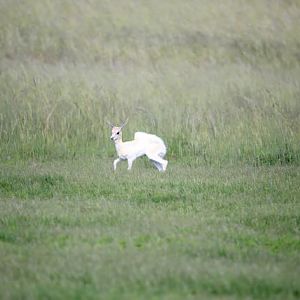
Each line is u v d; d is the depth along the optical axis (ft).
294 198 149.28
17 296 87.92
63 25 360.69
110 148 205.87
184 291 89.76
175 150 202.39
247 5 396.98
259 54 330.95
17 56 311.88
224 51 335.06
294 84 270.26
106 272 96.53
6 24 352.28
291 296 88.79
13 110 216.74
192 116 216.54
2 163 190.39
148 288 90.48
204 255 106.42
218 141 201.36
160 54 328.90
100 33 352.69
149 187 156.15
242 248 111.55
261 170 180.34
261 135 201.46
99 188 155.12
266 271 98.27
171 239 114.73
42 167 183.11
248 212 135.54
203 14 385.70
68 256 104.58
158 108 228.43
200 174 173.27
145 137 180.86
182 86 266.36
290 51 336.29
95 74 278.87
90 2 395.96
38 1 390.01
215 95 250.16
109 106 224.12
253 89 257.75
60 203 142.00
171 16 382.22
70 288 90.38
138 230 119.75
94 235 116.47
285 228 124.47
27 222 125.29
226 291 90.43
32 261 102.63
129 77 276.82
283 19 377.50
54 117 213.87
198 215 133.39
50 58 313.12
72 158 199.31
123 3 399.24
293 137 200.34
